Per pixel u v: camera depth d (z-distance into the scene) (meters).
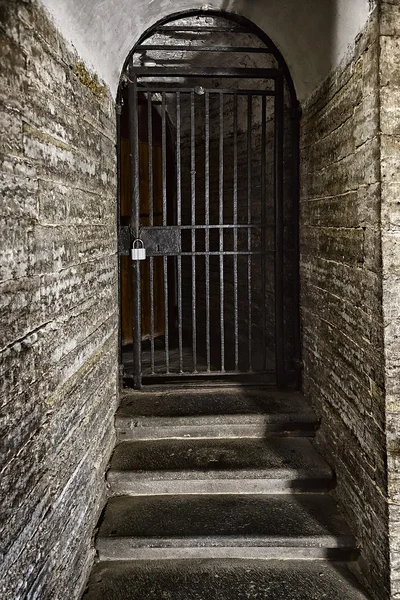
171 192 5.13
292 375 3.39
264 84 3.89
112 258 2.91
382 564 1.88
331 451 2.56
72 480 1.87
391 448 1.84
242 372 3.37
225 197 4.75
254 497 2.51
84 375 2.10
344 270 2.31
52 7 1.71
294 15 2.68
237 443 2.82
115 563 2.19
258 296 4.27
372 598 1.97
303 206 3.10
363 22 1.97
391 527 1.83
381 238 1.83
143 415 2.90
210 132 4.84
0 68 1.27
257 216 4.23
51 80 1.70
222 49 3.13
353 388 2.21
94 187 2.38
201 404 3.06
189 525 2.28
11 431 1.28
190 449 2.75
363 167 2.01
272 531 2.23
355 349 2.17
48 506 1.57
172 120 5.06
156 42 3.67
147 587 2.04
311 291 2.95
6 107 1.30
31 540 1.41
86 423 2.12
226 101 4.53
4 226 1.26
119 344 3.17
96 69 2.44
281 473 2.53
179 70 3.13
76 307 1.98
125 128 4.26
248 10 2.98
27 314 1.42
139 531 2.24
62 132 1.81
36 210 1.51
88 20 2.08
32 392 1.45
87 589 2.02
